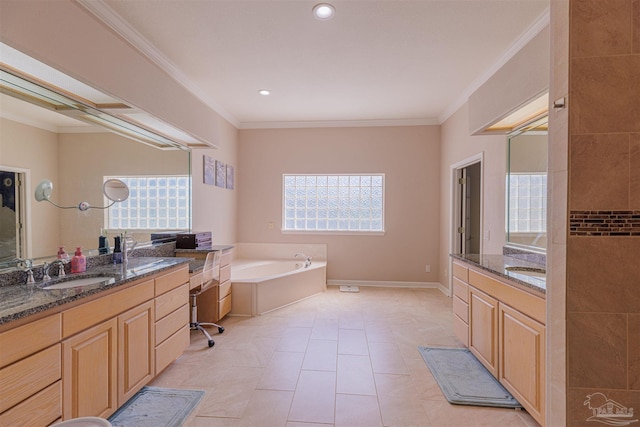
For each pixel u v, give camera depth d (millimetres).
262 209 5059
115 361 1725
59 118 2029
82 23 1626
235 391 2066
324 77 3215
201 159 3834
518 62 2021
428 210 4820
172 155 3256
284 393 2047
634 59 1134
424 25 2285
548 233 1292
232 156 4816
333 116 4645
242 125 5008
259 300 3588
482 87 2514
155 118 2328
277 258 5023
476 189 4438
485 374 2283
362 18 2201
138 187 2756
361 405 1924
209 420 1783
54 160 2000
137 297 1910
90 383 1553
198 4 2047
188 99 2797
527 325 1751
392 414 1843
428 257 4840
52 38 1457
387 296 4352
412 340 2893
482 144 3402
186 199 3510
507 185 2920
